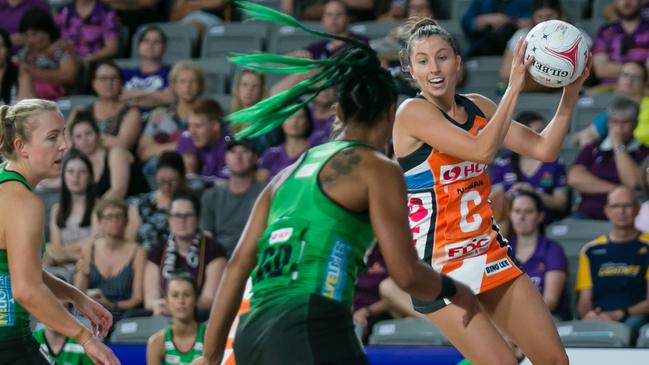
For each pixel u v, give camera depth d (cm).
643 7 1873
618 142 1589
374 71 707
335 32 1897
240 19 2214
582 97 1783
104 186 1670
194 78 1828
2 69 1955
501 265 866
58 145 799
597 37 1897
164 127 1822
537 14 1855
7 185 770
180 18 2203
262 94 1767
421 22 869
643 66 1733
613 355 1132
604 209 1568
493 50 1942
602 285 1383
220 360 723
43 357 803
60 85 2008
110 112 1820
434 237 867
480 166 862
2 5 2109
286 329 654
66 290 840
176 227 1437
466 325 835
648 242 1385
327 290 664
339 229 673
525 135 874
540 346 855
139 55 2061
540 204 1400
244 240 707
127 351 1259
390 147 1267
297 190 690
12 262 752
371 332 1375
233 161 1576
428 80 841
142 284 1462
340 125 723
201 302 1409
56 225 1602
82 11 2103
